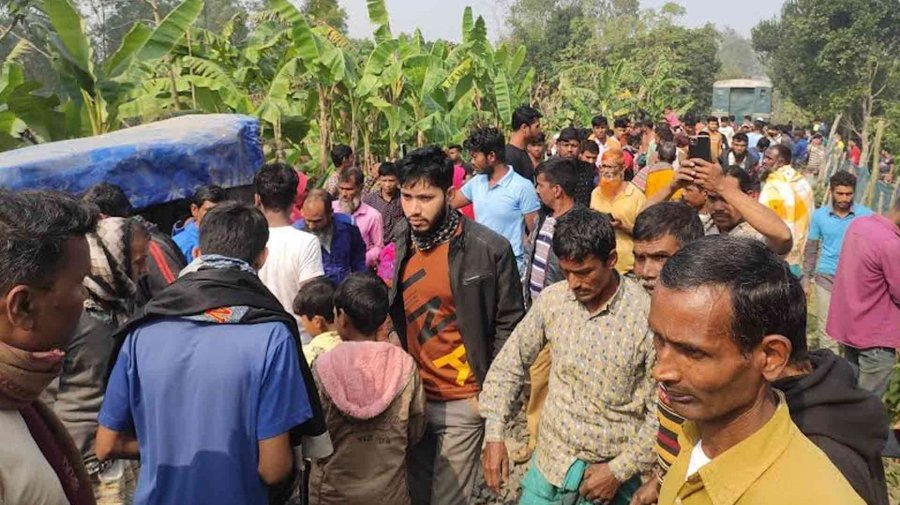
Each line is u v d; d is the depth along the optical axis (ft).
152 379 7.98
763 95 130.21
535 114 23.49
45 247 4.98
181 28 27.27
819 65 121.39
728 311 4.40
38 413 5.60
